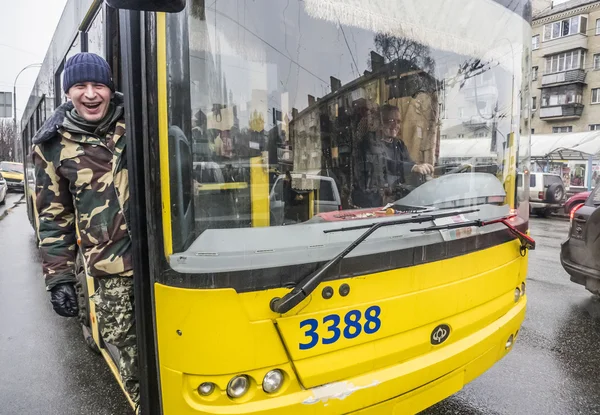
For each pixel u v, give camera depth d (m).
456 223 2.13
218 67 1.68
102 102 1.97
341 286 1.79
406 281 1.97
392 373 1.95
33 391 3.26
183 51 1.61
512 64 2.58
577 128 31.59
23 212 15.81
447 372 2.13
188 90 1.62
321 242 1.76
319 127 1.98
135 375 2.19
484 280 2.30
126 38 1.70
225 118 1.70
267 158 1.81
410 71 2.24
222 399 1.65
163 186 1.62
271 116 1.83
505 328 2.43
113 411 3.00
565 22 31.12
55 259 2.21
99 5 2.39
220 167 1.69
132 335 2.12
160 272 1.65
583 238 4.82
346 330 1.82
